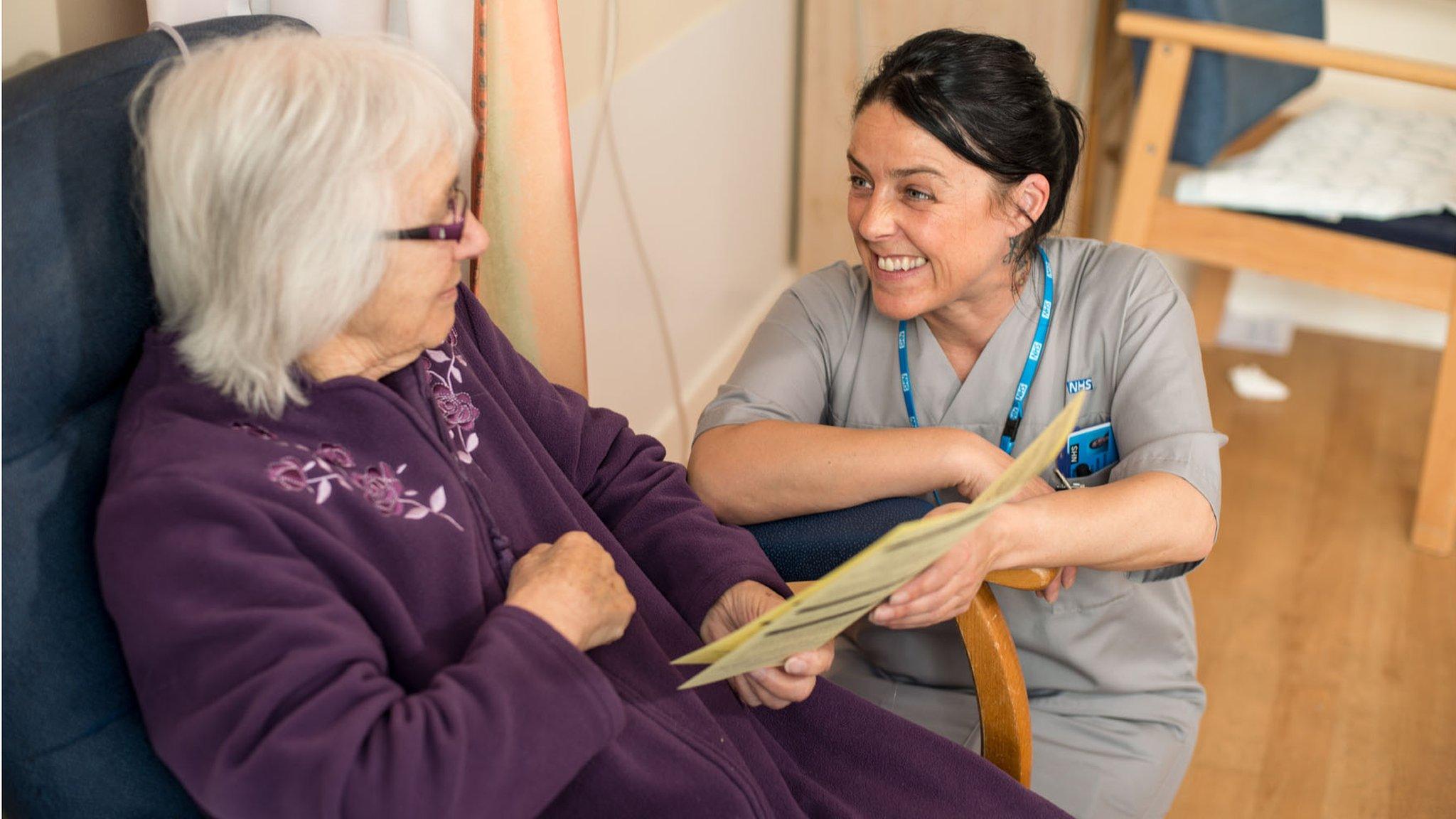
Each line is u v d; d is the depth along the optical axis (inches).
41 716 33.4
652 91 85.4
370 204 33.4
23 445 33.3
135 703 35.1
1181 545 46.3
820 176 111.6
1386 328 124.3
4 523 32.5
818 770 44.7
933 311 50.8
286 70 33.3
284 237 32.8
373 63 34.3
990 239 46.6
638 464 48.6
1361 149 99.2
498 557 39.2
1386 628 85.7
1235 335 124.8
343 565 33.9
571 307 56.4
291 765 30.0
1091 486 50.6
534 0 50.3
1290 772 73.5
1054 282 51.7
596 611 36.2
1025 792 43.4
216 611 30.7
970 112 43.7
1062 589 52.8
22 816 34.2
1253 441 107.5
